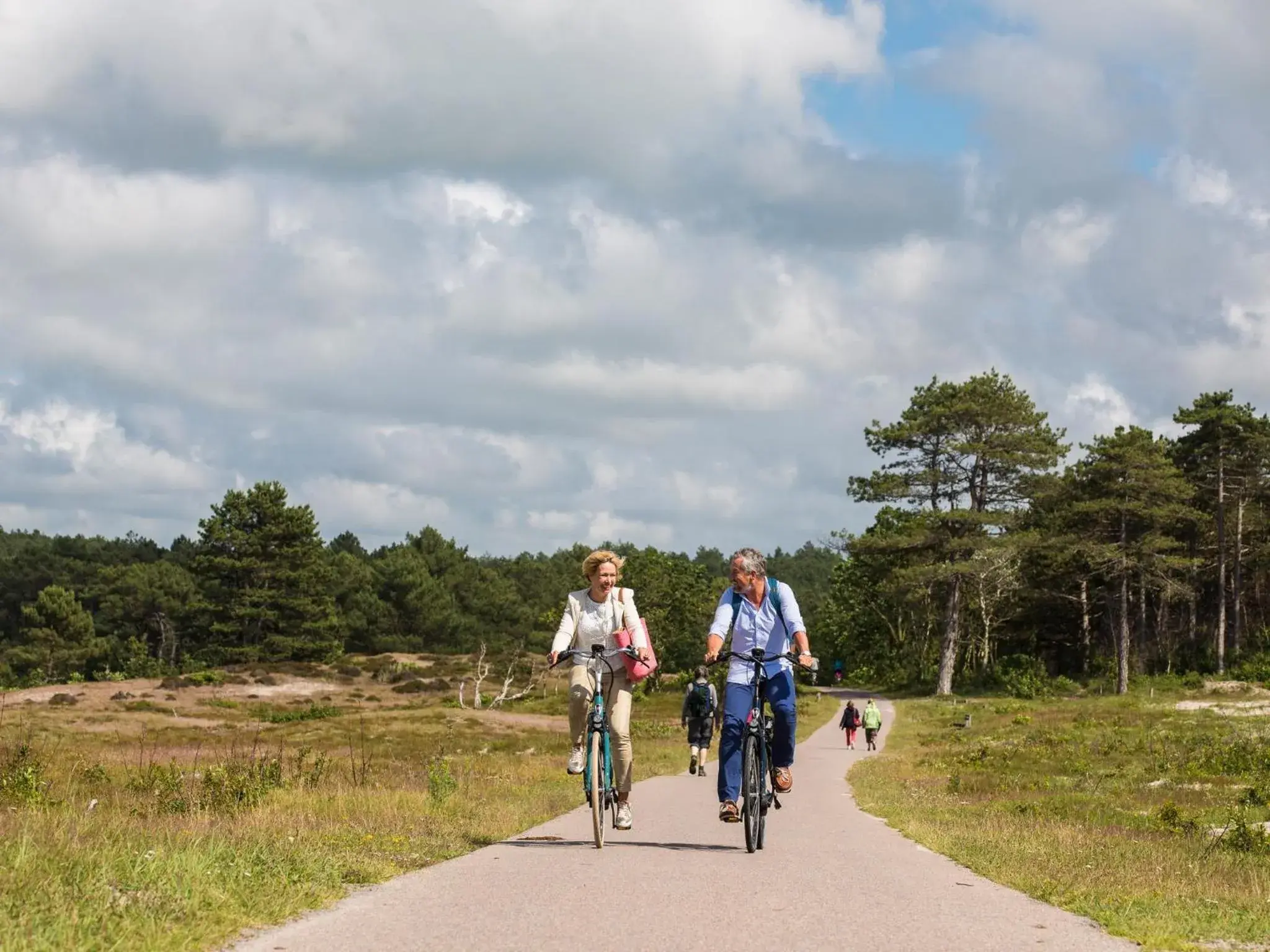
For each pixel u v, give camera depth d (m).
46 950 4.42
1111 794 20.73
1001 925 5.80
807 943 5.05
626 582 84.88
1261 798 18.42
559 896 6.11
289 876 6.31
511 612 150.62
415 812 11.30
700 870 7.27
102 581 135.00
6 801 12.48
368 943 4.86
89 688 75.25
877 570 88.88
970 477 76.69
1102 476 73.62
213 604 106.81
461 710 62.34
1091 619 86.50
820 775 26.06
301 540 109.31
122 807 11.90
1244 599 80.44
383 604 132.12
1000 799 19.22
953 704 68.38
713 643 8.12
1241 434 75.19
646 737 40.34
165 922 4.96
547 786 16.91
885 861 8.51
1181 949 5.54
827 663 105.94
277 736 46.50
